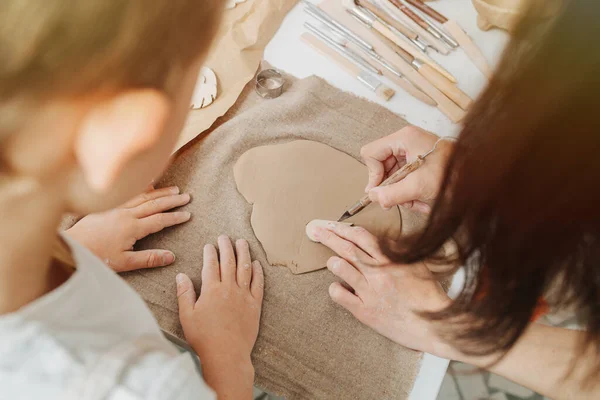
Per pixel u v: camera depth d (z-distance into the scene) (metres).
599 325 0.56
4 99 0.23
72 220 0.76
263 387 0.70
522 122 0.32
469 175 0.39
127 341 0.39
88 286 0.38
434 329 0.69
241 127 0.85
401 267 0.72
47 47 0.22
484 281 0.54
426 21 0.94
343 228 0.77
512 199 0.36
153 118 0.25
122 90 0.25
